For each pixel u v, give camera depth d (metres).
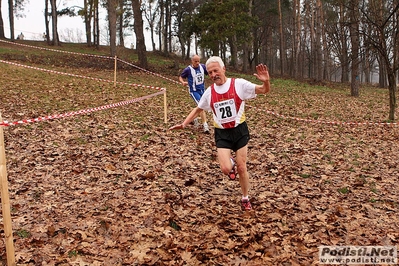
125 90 14.07
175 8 39.75
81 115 9.41
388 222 4.51
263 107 13.15
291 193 5.36
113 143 7.46
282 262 3.66
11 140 7.29
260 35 40.84
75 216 4.55
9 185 5.39
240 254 3.80
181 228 4.30
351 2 12.38
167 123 9.32
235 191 5.41
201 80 8.79
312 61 41.84
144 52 22.45
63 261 3.65
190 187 5.50
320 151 7.62
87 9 32.47
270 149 7.59
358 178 6.01
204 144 7.71
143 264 3.63
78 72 18.03
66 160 6.46
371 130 9.97
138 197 5.11
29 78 14.42
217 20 23.27
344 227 4.34
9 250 3.18
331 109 13.87
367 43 12.05
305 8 39.84
